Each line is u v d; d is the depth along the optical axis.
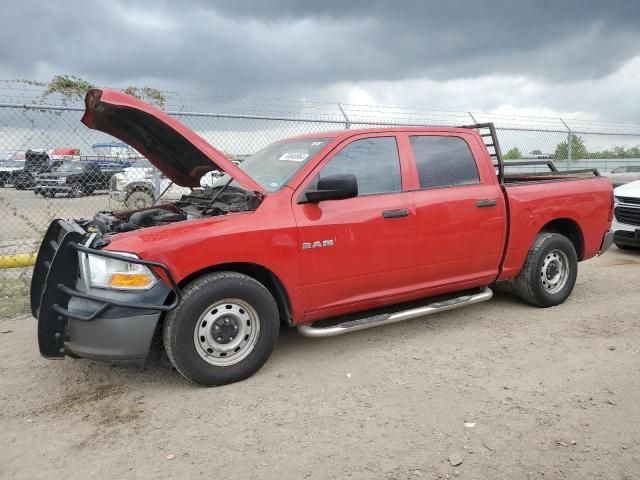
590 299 5.99
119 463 2.97
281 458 2.98
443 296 5.75
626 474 2.75
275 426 3.33
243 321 3.91
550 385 3.80
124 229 4.09
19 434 3.29
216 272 3.88
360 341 4.77
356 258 4.29
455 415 3.41
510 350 4.48
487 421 3.32
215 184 5.08
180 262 3.63
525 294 5.54
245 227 3.85
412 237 4.54
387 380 3.96
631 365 4.12
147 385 3.96
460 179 4.93
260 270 4.11
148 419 3.46
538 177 6.29
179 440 3.20
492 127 5.33
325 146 4.37
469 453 2.98
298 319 4.18
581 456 2.92
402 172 4.61
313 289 4.16
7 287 6.66
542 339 4.72
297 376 4.06
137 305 3.51
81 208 8.23
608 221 6.04
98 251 3.50
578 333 4.86
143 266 3.58
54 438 3.25
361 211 4.30
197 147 3.94
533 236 5.36
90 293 3.56
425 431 3.22
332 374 4.09
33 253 7.52
